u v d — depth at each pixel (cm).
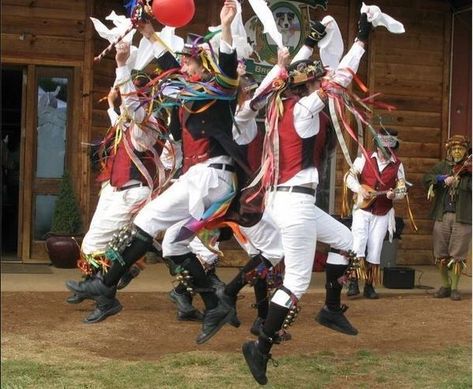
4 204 2006
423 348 1091
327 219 973
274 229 948
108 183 1164
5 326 1147
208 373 934
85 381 887
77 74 1723
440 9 1919
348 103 845
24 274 1597
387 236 1719
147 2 877
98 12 1739
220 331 1165
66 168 1733
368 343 1120
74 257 1650
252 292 1497
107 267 1144
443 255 1508
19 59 1703
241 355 1020
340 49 922
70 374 914
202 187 844
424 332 1202
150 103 918
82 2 1719
